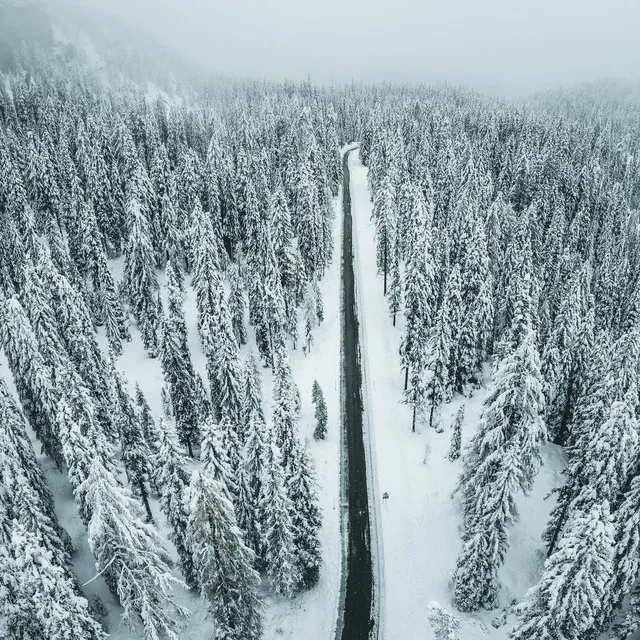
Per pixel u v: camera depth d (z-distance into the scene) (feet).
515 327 150.00
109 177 263.29
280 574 104.01
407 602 111.86
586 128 488.85
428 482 143.33
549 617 72.02
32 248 208.64
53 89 466.29
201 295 187.83
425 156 329.72
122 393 116.26
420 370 163.63
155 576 74.18
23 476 94.89
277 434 106.83
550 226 254.68
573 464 96.43
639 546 78.79
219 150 287.48
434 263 201.67
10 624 78.95
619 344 129.29
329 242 274.16
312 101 485.15
